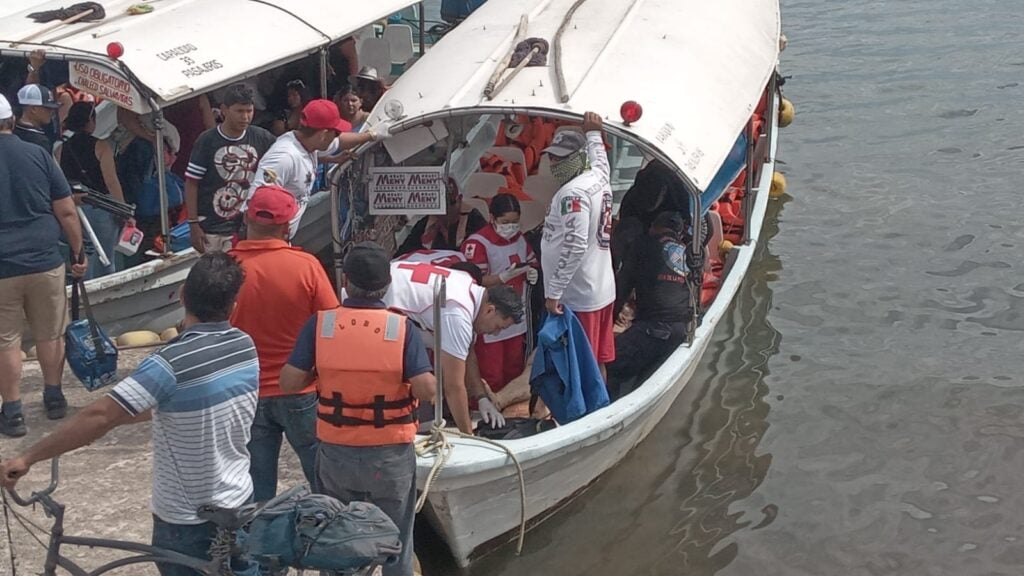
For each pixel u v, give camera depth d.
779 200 12.12
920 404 8.23
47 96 7.71
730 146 7.09
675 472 7.42
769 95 11.23
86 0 9.53
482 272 6.78
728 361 8.91
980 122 14.36
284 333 4.91
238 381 3.87
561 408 6.32
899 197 12.05
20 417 6.39
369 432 4.49
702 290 8.32
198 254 8.72
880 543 6.72
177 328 8.99
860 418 8.07
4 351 6.24
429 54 8.30
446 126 7.06
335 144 6.80
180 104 9.32
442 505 5.84
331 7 9.95
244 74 8.61
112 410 3.65
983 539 6.74
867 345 9.10
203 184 7.61
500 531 6.31
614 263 7.84
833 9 21.00
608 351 6.75
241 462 4.00
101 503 5.88
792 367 8.80
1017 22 19.06
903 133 14.12
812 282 10.20
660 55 7.60
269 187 4.96
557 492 6.57
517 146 8.23
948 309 9.63
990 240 10.89
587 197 6.13
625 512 6.99
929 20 19.64
